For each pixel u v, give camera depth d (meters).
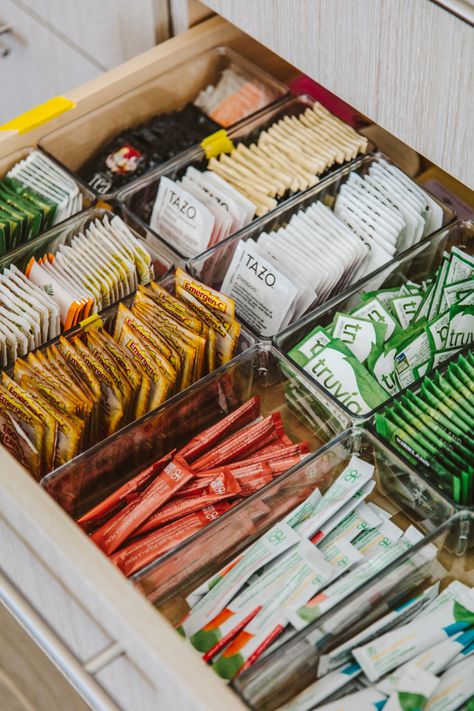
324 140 1.42
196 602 1.05
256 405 1.19
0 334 1.19
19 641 1.46
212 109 1.53
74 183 1.37
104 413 1.17
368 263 1.32
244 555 1.06
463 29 1.01
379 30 1.11
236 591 1.04
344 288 1.34
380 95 1.18
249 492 1.13
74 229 1.33
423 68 1.09
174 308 1.20
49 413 1.09
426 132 1.15
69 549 0.91
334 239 1.30
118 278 1.26
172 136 1.49
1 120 1.88
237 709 0.80
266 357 1.20
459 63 1.04
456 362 1.19
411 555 1.00
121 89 1.44
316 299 1.30
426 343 1.21
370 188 1.36
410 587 1.05
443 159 1.15
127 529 1.08
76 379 1.15
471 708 0.93
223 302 1.18
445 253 1.26
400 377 1.21
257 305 1.27
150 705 0.96
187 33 1.47
